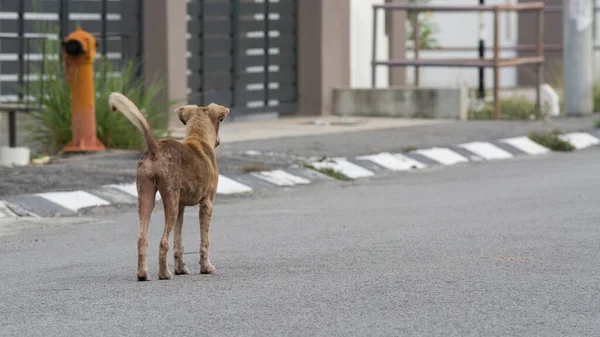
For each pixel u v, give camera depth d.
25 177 15.83
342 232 12.36
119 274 9.88
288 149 20.30
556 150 23.02
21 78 21.78
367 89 28.38
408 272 9.73
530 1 42.38
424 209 14.36
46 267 10.41
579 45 28.09
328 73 28.83
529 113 27.56
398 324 7.75
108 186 15.66
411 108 27.72
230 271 9.93
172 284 9.29
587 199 15.02
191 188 9.53
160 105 20.81
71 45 18.84
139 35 24.52
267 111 28.22
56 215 14.18
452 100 27.17
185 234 12.48
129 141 19.80
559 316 8.01
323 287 9.05
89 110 19.11
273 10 28.22
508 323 7.79
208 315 8.04
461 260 10.34
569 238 11.70
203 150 9.73
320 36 28.64
